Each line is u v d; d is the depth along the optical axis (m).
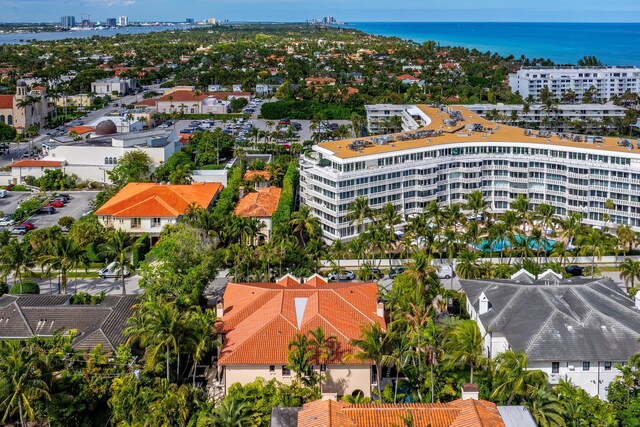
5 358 104.38
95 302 156.00
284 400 107.00
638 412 105.62
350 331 126.75
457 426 86.88
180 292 146.25
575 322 127.06
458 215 194.50
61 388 111.19
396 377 127.81
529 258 189.62
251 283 151.38
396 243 192.25
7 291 167.88
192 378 129.62
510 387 104.25
